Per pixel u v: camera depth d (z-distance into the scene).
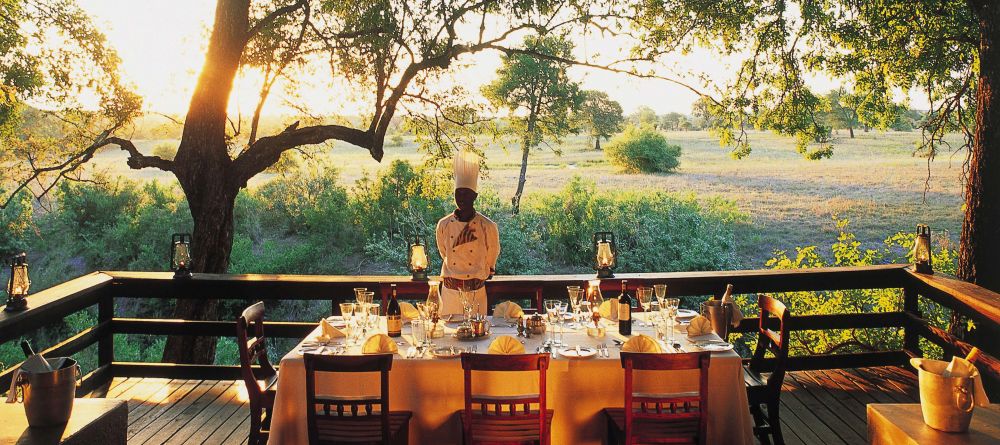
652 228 17.25
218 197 8.53
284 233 22.06
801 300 10.09
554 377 3.46
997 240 6.21
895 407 2.43
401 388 3.47
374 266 19.45
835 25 8.59
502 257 16.50
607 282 5.09
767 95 9.08
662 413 3.19
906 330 5.58
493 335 3.93
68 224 20.50
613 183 26.50
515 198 18.97
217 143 8.50
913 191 23.53
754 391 3.95
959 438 2.15
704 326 3.86
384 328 4.14
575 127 18.30
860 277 5.44
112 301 5.49
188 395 5.15
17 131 11.05
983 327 5.98
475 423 3.25
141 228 20.59
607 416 3.39
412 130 10.98
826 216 21.73
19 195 17.94
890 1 8.16
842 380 5.37
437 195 11.41
